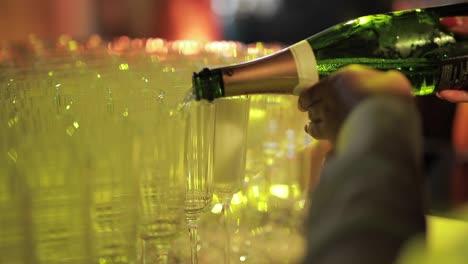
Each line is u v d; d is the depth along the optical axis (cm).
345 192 47
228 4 480
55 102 84
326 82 69
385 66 118
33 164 80
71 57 134
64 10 322
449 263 34
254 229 128
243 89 97
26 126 82
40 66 120
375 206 45
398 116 53
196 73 94
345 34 119
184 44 159
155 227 96
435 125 214
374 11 392
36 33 311
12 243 79
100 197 85
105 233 86
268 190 133
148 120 91
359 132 52
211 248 122
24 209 80
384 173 47
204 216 126
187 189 96
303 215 130
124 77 102
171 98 94
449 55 114
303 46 104
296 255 121
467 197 177
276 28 468
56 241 82
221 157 100
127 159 88
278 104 129
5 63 132
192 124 94
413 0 384
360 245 43
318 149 127
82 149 83
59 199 82
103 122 85
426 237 44
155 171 94
